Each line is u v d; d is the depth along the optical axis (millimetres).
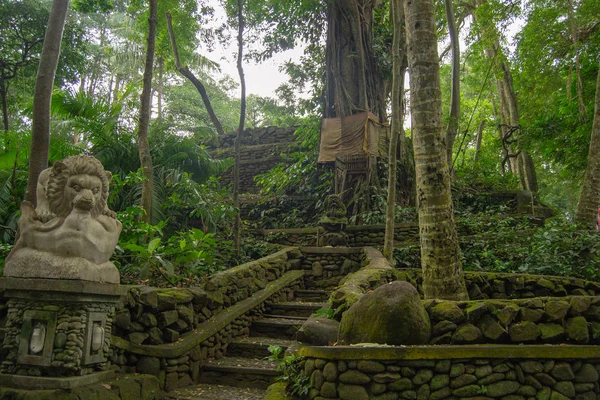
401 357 3100
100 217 3738
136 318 4305
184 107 24078
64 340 3408
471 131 20625
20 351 3428
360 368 3119
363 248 7988
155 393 4004
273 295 6668
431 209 4637
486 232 8250
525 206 10711
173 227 8742
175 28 14625
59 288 3375
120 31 21703
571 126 12398
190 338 4570
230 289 5789
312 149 12445
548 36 13141
